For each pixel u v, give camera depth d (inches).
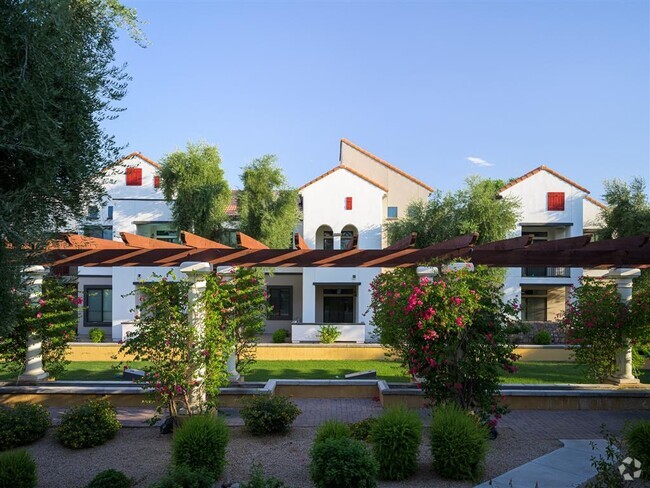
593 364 472.1
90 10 211.0
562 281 994.1
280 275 1075.3
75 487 258.4
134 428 366.0
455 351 316.8
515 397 422.0
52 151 171.5
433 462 274.7
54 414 402.9
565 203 1003.3
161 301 339.6
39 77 169.9
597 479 221.0
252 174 867.4
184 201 834.2
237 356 488.7
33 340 461.4
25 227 177.9
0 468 233.1
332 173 972.6
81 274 1008.2
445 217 901.8
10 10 162.7
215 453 266.5
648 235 350.0
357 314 957.2
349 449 234.8
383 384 459.5
